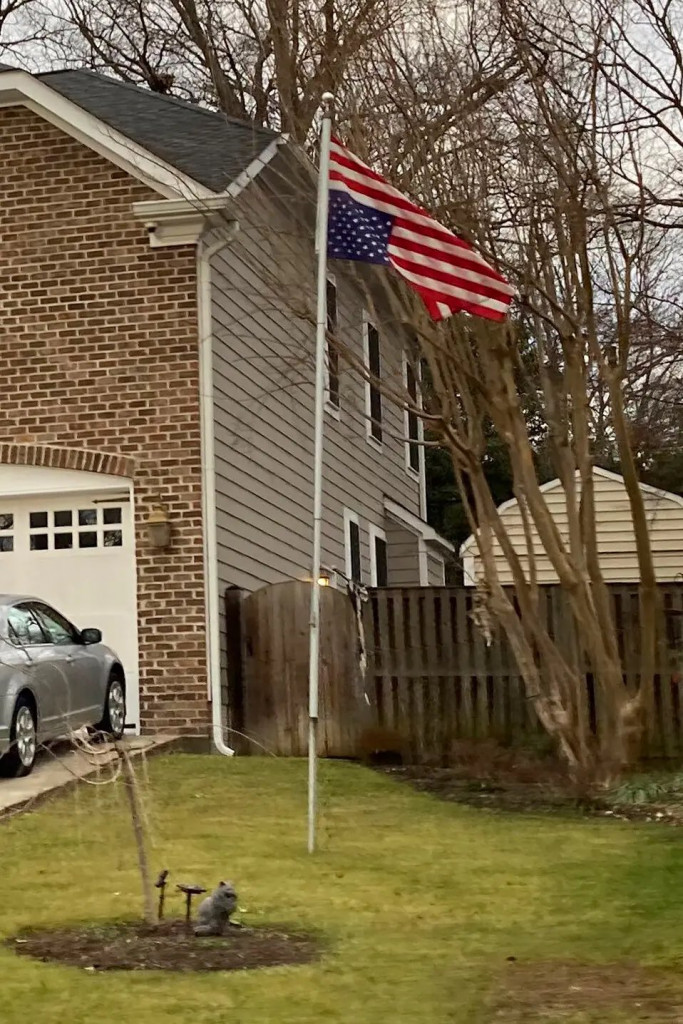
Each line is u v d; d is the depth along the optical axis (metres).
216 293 15.08
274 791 11.70
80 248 14.95
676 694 13.45
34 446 14.82
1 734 11.28
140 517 14.55
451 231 11.45
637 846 9.48
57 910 7.54
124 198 14.91
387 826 10.30
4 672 11.43
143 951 6.67
